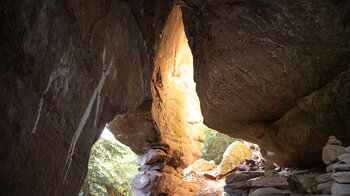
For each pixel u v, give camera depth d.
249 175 7.68
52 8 2.57
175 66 11.99
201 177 12.19
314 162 7.05
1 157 1.93
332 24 4.55
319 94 5.55
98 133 4.80
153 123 9.36
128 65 5.42
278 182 6.43
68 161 3.35
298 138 6.38
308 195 5.79
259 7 4.72
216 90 6.74
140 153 10.73
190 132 12.17
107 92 4.77
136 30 5.70
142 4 5.75
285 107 6.54
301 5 4.45
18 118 2.13
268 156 8.45
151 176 9.80
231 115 7.37
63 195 3.29
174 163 11.09
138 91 6.30
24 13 2.09
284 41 5.07
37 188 2.54
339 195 4.20
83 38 3.45
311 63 5.27
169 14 8.30
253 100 6.57
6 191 2.02
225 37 5.46
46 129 2.67
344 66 5.10
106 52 4.25
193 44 6.57
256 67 5.70
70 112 3.24
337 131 5.66
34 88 2.39
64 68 2.97
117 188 12.62
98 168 12.38
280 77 5.74
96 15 3.73
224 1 4.90
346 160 4.46
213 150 16.23
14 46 2.03
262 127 7.41
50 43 2.59
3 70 1.91
